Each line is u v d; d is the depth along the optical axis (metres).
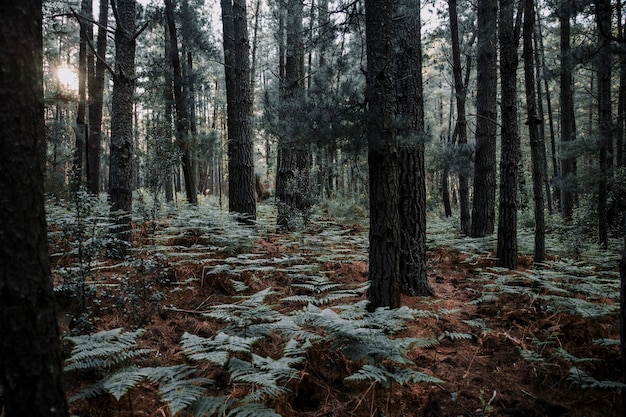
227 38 11.37
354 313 4.14
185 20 12.52
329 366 3.99
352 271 7.13
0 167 1.98
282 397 3.47
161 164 8.27
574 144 10.01
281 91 8.33
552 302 5.44
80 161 13.69
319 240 8.79
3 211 1.97
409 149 6.09
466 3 15.42
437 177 30.09
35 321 2.06
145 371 3.18
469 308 5.88
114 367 3.63
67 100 13.54
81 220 4.98
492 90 10.98
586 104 25.05
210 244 7.73
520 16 7.35
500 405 3.69
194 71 13.25
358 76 6.05
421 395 3.78
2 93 1.99
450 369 4.21
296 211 11.29
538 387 3.99
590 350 4.46
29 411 2.06
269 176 26.08
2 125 1.99
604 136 9.81
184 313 5.17
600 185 10.41
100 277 5.64
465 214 12.45
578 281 6.80
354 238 10.30
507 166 7.70
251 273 6.41
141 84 13.18
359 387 3.83
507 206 7.72
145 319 4.72
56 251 6.29
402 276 6.25
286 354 3.52
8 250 1.98
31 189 2.07
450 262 8.80
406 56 6.10
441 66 18.69
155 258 5.96
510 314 5.49
